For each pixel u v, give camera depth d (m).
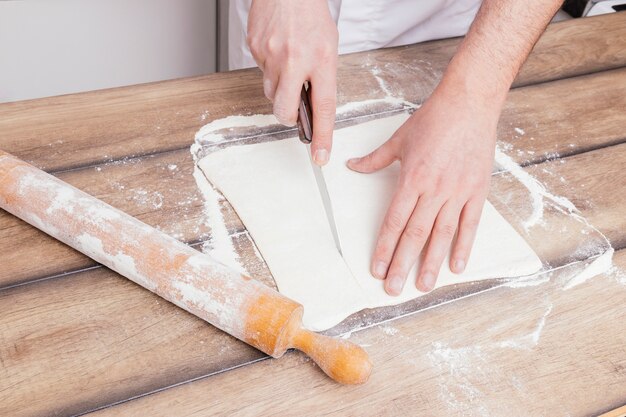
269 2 0.87
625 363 0.74
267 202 0.88
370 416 0.67
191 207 0.88
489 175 0.88
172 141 0.97
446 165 0.86
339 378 0.67
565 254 0.86
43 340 0.71
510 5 0.91
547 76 1.16
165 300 0.76
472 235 0.84
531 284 0.82
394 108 1.07
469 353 0.74
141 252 0.74
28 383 0.67
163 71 1.82
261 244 0.83
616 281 0.83
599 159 1.01
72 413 0.65
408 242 0.81
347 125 1.03
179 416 0.66
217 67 1.87
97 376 0.69
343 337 0.74
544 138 1.04
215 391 0.68
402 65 1.16
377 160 0.93
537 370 0.72
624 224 0.91
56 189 0.80
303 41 0.84
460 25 1.34
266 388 0.69
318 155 0.84
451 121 0.88
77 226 0.77
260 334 0.68
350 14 1.23
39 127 0.97
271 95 0.92
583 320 0.78
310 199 0.89
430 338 0.75
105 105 1.02
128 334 0.73
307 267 0.81
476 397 0.70
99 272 0.79
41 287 0.77
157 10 1.69
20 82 1.69
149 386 0.68
